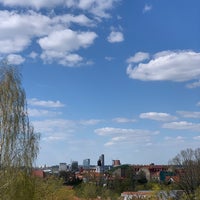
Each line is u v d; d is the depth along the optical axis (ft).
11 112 119.65
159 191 118.52
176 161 305.12
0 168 116.67
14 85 122.62
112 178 471.21
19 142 120.06
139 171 547.08
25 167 120.57
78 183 424.87
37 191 134.00
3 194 114.21
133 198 152.66
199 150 305.32
